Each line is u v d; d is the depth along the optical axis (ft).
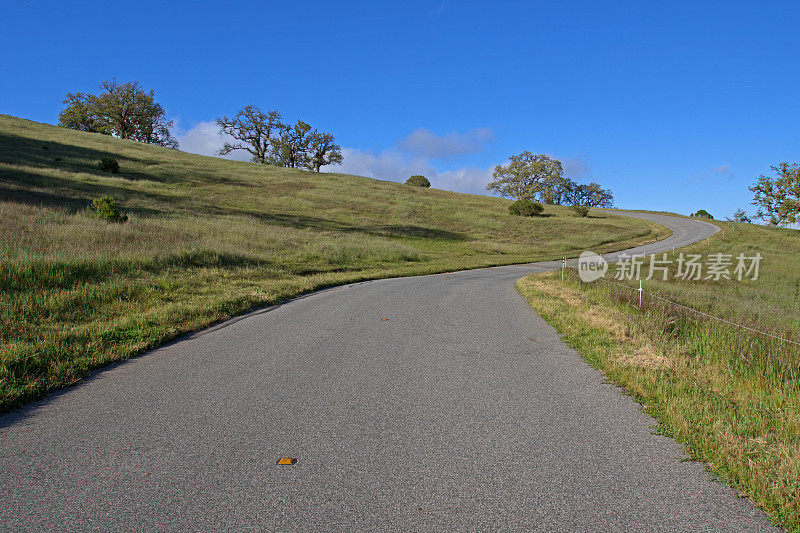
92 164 130.21
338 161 266.77
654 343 19.93
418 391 14.62
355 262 62.13
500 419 12.51
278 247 61.77
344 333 22.59
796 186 189.78
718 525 8.07
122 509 8.50
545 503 8.70
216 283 34.63
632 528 7.98
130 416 12.66
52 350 17.34
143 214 73.36
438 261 74.43
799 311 42.42
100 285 27.86
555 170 285.64
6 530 7.91
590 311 27.53
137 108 239.91
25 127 188.96
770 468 9.54
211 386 15.03
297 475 9.64
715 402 13.26
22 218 46.88
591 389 14.89
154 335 20.85
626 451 10.75
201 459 10.31
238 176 165.07
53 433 11.62
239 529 7.91
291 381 15.53
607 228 152.25
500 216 160.15
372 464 10.10
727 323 21.35
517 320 26.13
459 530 7.89
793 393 13.61
